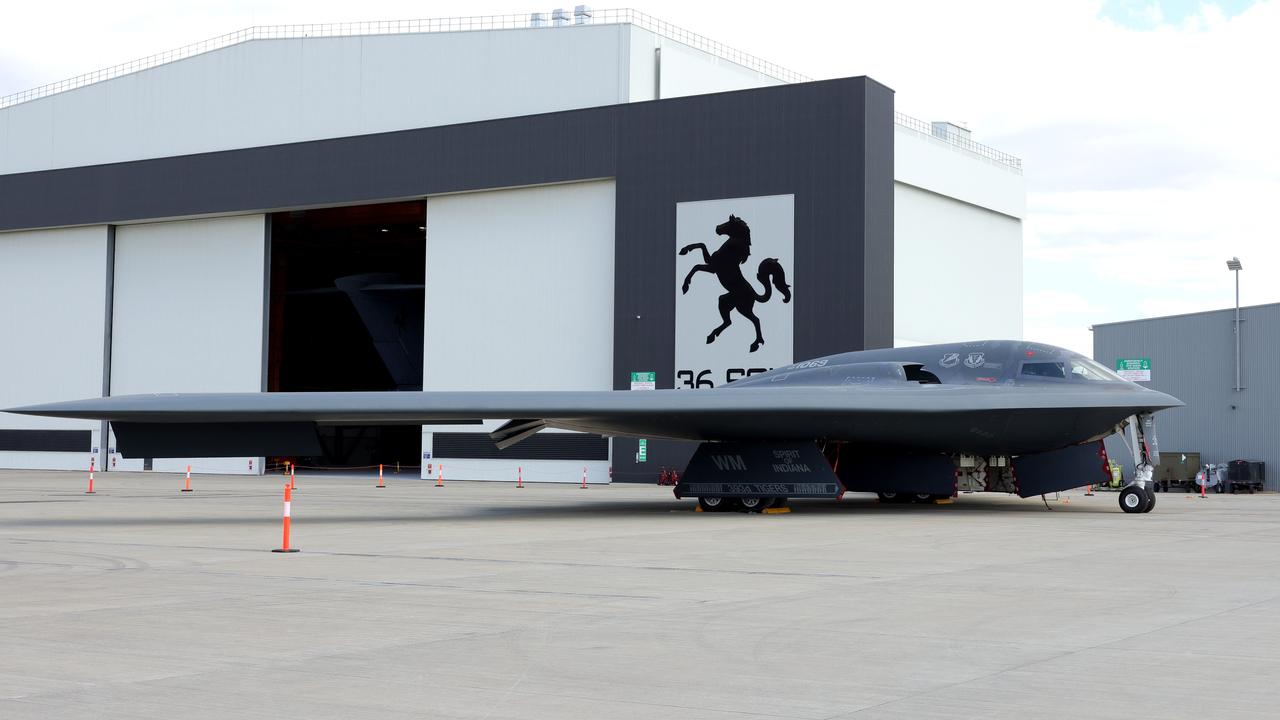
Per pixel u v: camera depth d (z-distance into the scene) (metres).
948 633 8.70
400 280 55.72
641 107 41.28
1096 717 6.18
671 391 22.36
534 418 22.67
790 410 21.81
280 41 51.41
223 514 23.20
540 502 28.27
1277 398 39.78
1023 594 10.82
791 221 38.38
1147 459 23.50
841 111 37.69
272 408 20.97
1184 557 14.22
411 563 13.66
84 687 6.90
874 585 11.49
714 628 8.95
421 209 49.62
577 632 8.77
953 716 6.20
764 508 23.38
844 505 26.31
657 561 13.83
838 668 7.45
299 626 9.06
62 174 53.56
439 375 45.34
